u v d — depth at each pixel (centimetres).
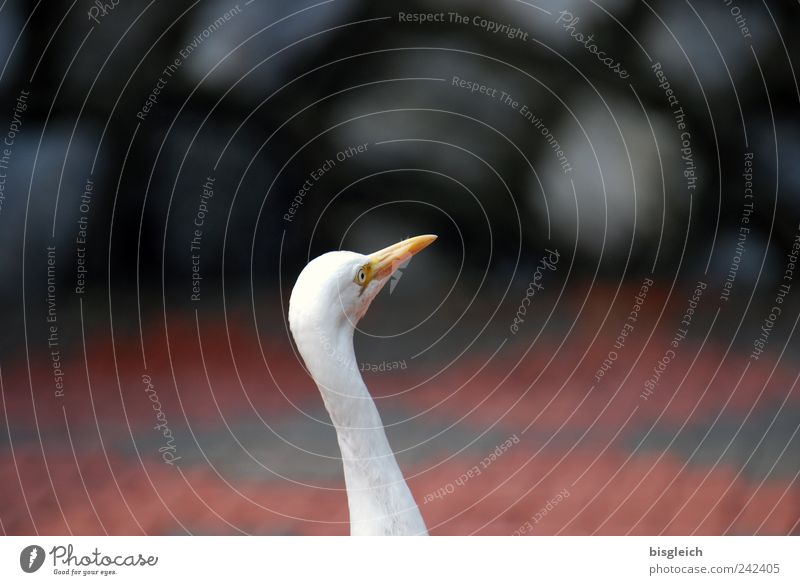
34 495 670
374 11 1011
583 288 1070
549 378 892
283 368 945
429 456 741
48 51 984
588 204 1076
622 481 668
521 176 1084
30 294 992
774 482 652
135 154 1011
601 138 1061
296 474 697
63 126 1000
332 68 1028
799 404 793
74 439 771
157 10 985
